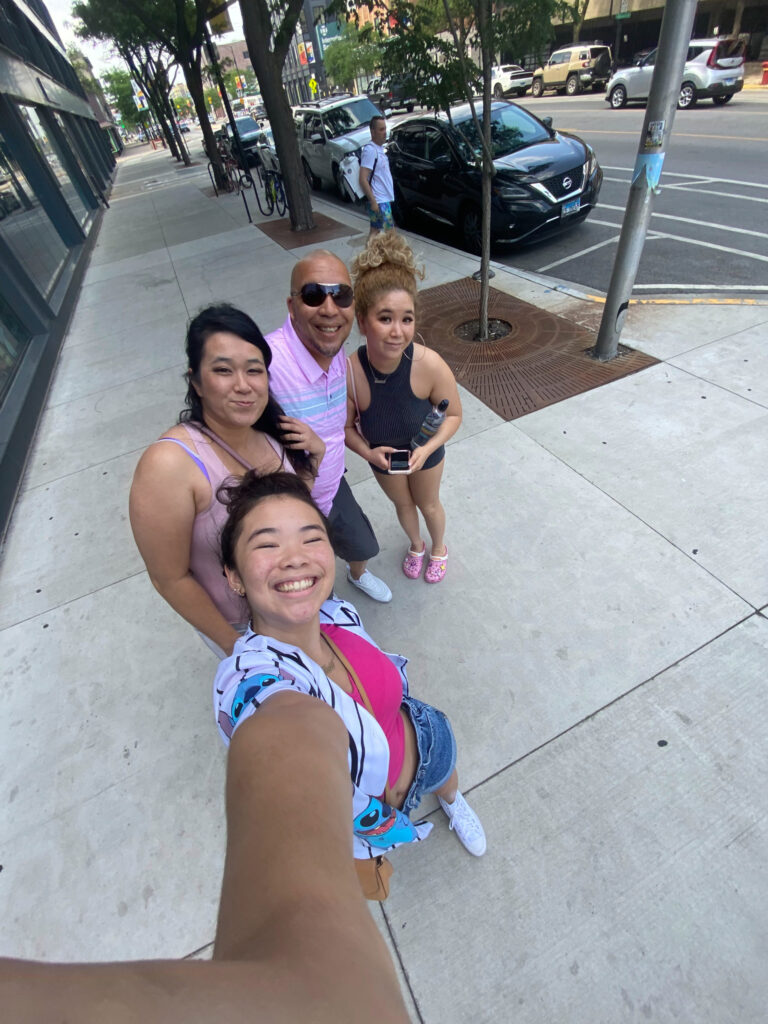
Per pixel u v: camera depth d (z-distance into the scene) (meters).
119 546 3.11
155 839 1.83
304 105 12.41
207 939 1.60
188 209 12.73
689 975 1.41
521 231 6.29
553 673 2.14
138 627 2.60
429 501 2.28
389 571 2.72
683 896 1.54
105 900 1.70
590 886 1.59
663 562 2.50
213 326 1.17
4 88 8.38
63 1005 0.39
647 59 15.39
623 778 1.81
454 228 7.75
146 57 24.23
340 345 1.63
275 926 0.53
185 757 2.06
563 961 1.46
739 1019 1.33
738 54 14.04
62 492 3.61
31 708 2.30
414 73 3.91
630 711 1.98
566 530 2.75
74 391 4.94
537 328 4.64
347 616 1.23
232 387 1.18
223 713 0.91
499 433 3.49
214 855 1.78
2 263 5.47
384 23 3.88
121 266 8.69
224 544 0.99
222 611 1.50
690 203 7.57
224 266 7.62
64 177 11.61
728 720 1.92
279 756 0.70
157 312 6.43
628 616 2.30
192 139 47.25
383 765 0.99
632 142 11.70
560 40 26.23
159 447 1.21
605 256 6.35
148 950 1.60
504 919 1.55
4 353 4.82
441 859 1.68
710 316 4.37
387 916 1.58
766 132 10.80
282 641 0.97
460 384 4.06
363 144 10.13
